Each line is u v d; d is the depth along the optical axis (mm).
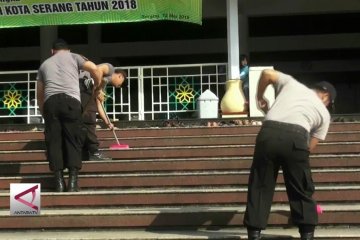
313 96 5375
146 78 10875
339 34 16672
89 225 6027
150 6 10344
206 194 6477
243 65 11062
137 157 7918
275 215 5898
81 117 6766
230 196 6461
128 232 5926
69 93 6645
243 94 10203
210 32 16922
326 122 5355
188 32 17016
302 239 5289
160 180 7020
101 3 10406
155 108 10820
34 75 11406
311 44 16734
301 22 16641
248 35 16031
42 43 14703
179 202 6488
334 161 7305
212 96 10125
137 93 10797
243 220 5590
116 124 9531
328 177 6887
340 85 17922
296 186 5254
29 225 6047
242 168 7395
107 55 17188
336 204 6336
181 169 7430
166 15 10328
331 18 16297
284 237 5555
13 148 8484
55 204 6488
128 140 8445
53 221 6047
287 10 14938
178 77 10836
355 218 5867
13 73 11000
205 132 8664
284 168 5293
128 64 17625
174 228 5988
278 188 6504
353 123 8469
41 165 7520
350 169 7207
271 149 5172
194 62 17234
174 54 17094
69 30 17062
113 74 7664
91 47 16984
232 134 8609
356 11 14812
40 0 10492
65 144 6707
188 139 8375
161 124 9562
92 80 7426
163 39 17094
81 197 6492
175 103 10797
